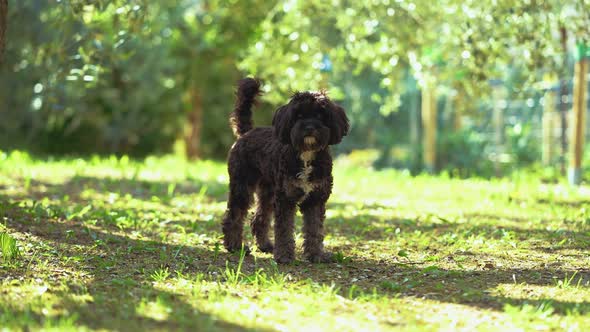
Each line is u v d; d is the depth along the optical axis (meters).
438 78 12.97
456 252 7.07
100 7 8.88
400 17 11.25
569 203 10.70
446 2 11.00
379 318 4.70
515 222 9.00
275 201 6.50
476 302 5.15
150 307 4.79
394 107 14.23
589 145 18.89
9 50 15.42
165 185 12.53
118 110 23.08
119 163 16.62
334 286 5.53
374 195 12.24
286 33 11.77
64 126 23.36
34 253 6.30
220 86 23.47
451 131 19.38
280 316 4.68
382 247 7.36
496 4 9.84
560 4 10.34
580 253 6.99
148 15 9.16
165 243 7.20
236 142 7.07
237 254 6.83
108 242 7.11
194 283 5.59
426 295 5.34
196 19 21.88
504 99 19.67
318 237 6.56
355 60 12.26
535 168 17.16
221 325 4.43
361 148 22.09
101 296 5.06
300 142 6.05
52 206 9.23
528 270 6.23
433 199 11.59
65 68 9.34
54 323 4.36
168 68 21.70
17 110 20.83
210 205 10.34
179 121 24.17
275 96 11.85
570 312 4.82
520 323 4.58
